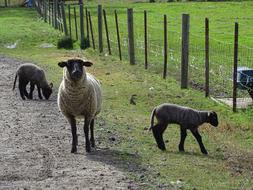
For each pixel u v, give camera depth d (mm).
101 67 29500
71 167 13320
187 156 14719
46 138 16031
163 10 62938
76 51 36344
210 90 23672
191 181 12539
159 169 13320
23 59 33500
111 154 14539
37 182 12281
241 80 20531
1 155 14297
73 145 14648
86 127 14797
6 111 19828
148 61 31234
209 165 13922
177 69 28812
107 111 20094
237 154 15164
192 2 72000
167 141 16234
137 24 49438
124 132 17062
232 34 41375
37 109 20297
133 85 24688
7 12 67312
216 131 17422
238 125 18062
